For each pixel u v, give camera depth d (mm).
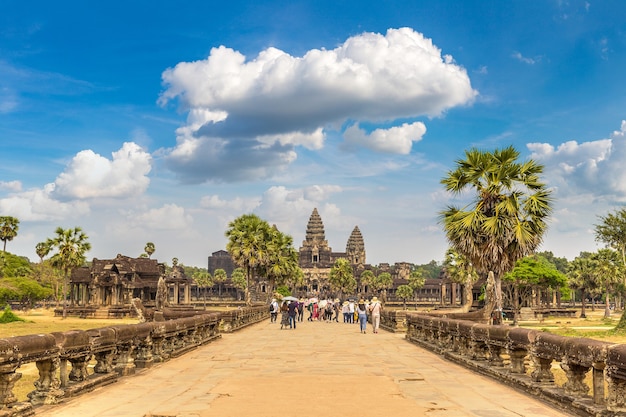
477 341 16781
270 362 19000
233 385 13719
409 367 17516
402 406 11008
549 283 87688
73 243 87750
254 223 74875
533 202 27188
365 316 38312
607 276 91875
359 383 14008
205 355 21516
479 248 27500
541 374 11938
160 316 37469
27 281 109938
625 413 8625
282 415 10164
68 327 65625
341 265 170000
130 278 105125
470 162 28125
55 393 10984
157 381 14469
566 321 80438
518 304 88000
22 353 9555
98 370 13961
